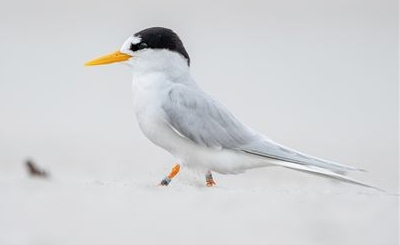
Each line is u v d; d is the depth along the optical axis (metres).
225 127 8.51
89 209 6.09
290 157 8.46
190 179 9.48
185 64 8.80
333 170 8.27
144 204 6.34
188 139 8.43
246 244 5.30
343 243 5.36
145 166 11.59
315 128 17.80
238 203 6.50
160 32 8.67
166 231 5.55
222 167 8.54
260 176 10.85
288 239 5.41
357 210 6.36
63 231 5.46
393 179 11.21
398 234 5.61
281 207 6.37
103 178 9.63
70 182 7.70
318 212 6.23
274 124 18.27
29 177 8.15
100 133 16.09
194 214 6.05
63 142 14.52
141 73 8.73
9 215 5.81
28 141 14.48
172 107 8.41
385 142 16.06
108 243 5.25
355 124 18.61
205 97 8.62
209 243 5.32
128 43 8.83
